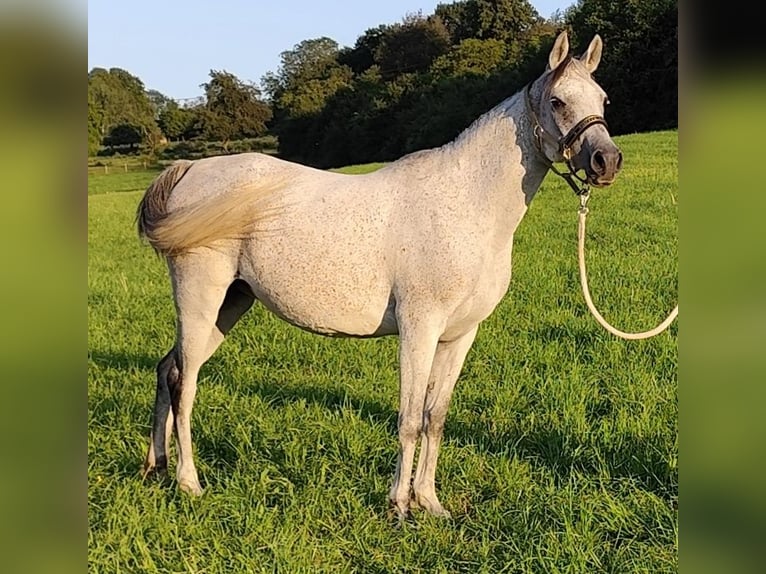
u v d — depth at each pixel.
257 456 4.07
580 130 2.99
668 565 3.02
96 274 10.29
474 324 3.50
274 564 3.06
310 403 4.90
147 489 3.62
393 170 3.52
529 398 4.97
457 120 33.97
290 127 46.31
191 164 3.83
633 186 14.00
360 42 55.59
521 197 3.31
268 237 3.50
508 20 48.56
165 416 3.90
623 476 3.80
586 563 3.08
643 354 5.66
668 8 23.83
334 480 3.78
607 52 25.08
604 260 8.97
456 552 3.23
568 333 6.23
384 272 3.39
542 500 3.58
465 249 3.25
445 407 3.59
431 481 3.63
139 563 3.06
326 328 3.58
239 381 5.34
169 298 8.55
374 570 3.12
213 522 3.37
